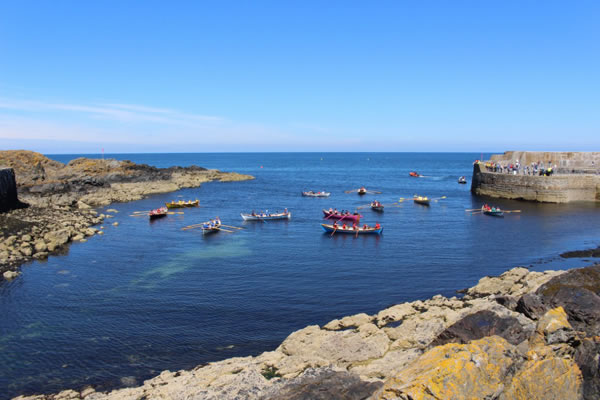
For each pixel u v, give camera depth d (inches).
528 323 775.7
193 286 1386.6
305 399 550.9
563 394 586.9
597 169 3356.3
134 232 2233.0
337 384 577.0
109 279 1457.9
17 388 838.5
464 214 2780.5
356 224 2479.1
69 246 1910.7
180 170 5664.4
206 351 972.6
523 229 2253.9
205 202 3444.9
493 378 544.1
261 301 1259.2
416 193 4067.4
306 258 1722.4
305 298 1284.4
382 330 944.3
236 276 1487.5
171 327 1091.9
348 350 848.9
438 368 531.8
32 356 957.2
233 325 1103.6
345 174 7160.4
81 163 4574.3
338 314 1170.0
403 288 1373.0
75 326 1101.1
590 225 2327.8
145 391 759.7
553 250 1818.4
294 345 901.2
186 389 721.6
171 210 2999.5
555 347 634.8
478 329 744.3
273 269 1571.1
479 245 1921.8
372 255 1763.0
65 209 2699.3
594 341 625.6
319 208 3137.3
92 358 946.1
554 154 3604.8
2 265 1593.3
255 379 698.2
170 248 1892.2
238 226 2418.8
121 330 1077.1
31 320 1138.0
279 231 2281.0
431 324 918.4
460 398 510.3
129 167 4719.5
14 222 2055.9
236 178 5738.2
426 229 2301.9
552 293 837.2
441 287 1381.6
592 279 870.4
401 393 519.2
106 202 3221.0
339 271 1546.5
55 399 784.9
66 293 1326.3
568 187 3080.7
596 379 595.8
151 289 1359.5
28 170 3663.9
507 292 1207.6
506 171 3607.3
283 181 5600.4
